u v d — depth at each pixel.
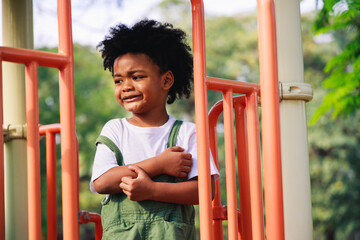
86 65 13.31
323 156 14.22
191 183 1.89
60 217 11.62
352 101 4.40
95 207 12.94
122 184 1.84
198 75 1.75
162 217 1.86
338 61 4.42
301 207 2.21
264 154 1.81
